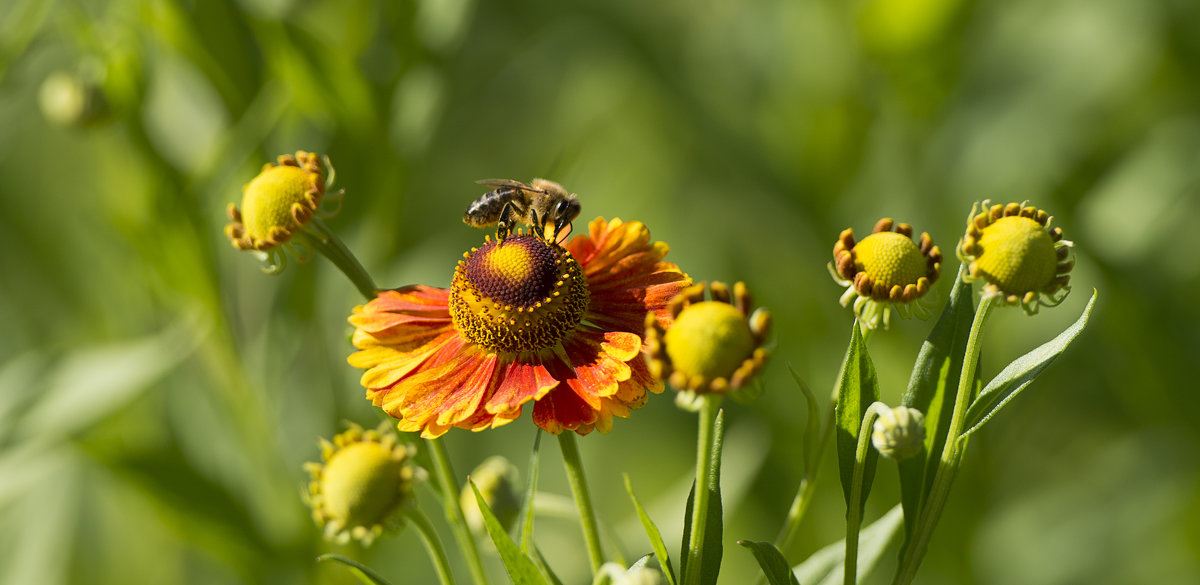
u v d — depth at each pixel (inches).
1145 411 19.5
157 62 18.7
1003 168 19.4
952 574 18.6
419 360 14.7
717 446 14.0
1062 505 20.3
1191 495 19.3
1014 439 19.9
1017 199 19.6
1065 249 13.9
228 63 18.0
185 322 18.4
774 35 19.7
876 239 14.2
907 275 14.1
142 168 18.0
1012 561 19.7
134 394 18.0
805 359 19.3
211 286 18.0
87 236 20.5
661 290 14.8
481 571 15.0
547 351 14.6
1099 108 20.4
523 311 14.5
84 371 18.2
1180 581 19.4
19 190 20.6
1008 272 13.8
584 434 14.2
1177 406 19.1
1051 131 19.7
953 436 14.0
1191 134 19.8
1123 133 20.4
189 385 18.8
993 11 19.4
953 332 14.2
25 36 18.5
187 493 17.7
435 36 18.3
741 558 19.6
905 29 18.7
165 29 17.9
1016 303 13.8
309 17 18.7
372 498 15.0
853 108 19.1
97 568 20.6
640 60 20.0
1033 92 19.8
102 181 18.9
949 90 19.1
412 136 18.2
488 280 14.6
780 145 19.2
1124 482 19.9
